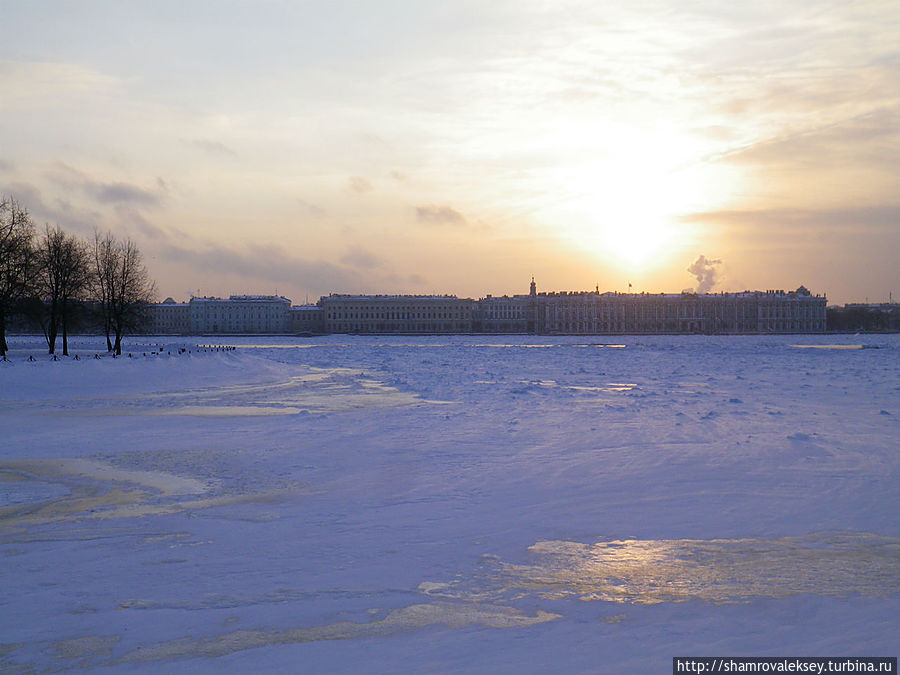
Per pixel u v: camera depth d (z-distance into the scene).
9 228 63.38
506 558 14.09
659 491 19.09
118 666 9.97
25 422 32.66
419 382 53.03
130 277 85.75
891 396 41.94
